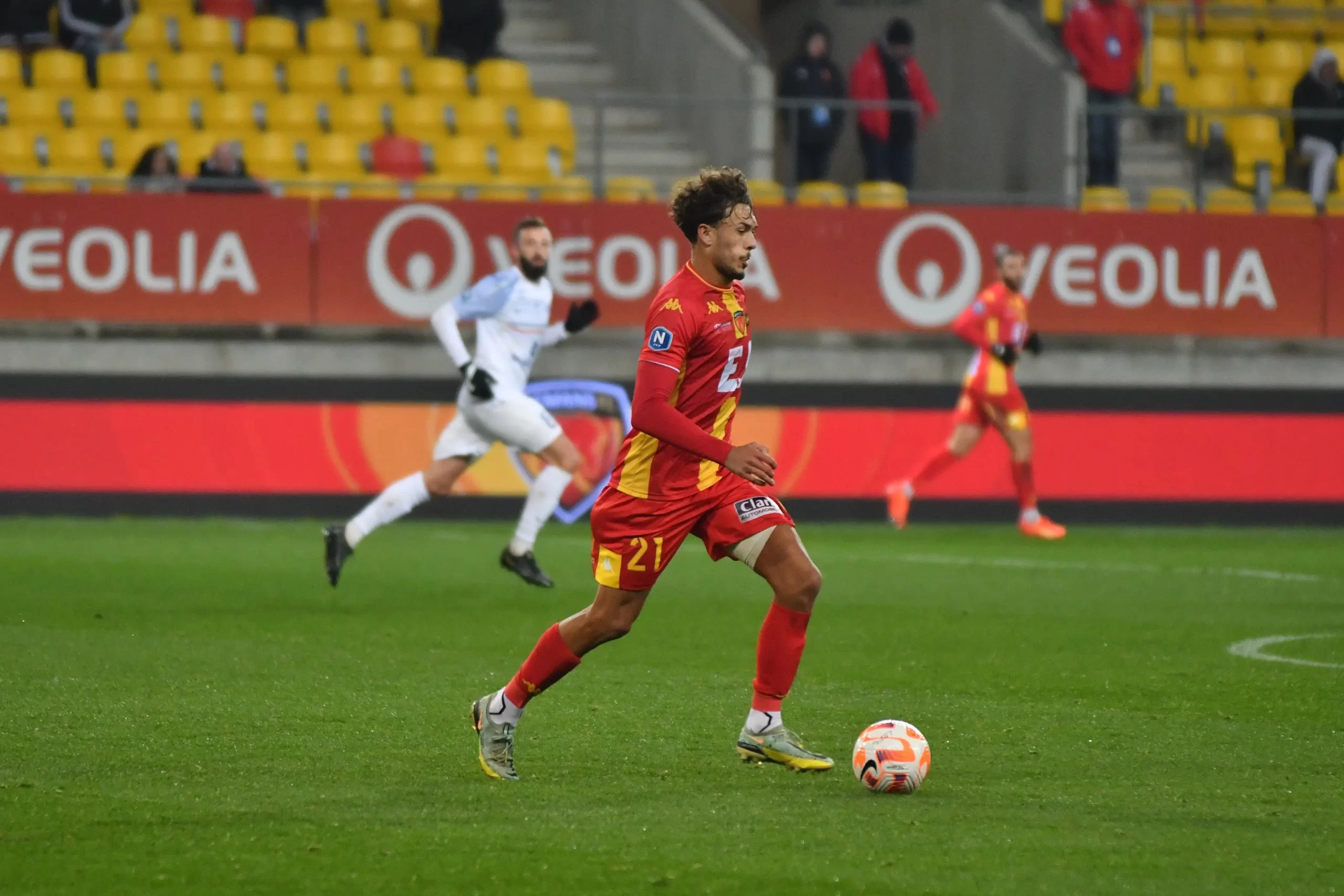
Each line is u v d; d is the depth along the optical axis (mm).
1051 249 57000
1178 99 69938
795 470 55375
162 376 53000
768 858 15805
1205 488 56812
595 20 70750
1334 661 28984
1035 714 23859
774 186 59531
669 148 66375
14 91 60812
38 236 52750
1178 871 15438
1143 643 31047
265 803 17875
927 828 17062
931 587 39719
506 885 14883
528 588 38344
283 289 53969
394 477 54094
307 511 53625
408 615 33625
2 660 27266
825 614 34812
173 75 62875
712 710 23859
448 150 62375
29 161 59344
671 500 18797
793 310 56031
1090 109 58906
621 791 18672
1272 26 74812
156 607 34031
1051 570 43469
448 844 16250
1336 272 58031
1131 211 57281
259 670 26766
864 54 62031
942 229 56625
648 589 19016
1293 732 22547
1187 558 46750
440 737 21609
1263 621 34125
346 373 54844
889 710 24203
